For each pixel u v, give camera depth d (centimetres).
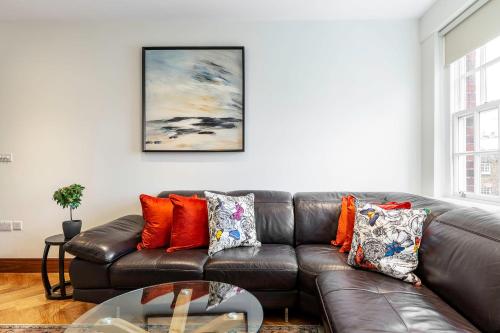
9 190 287
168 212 226
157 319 137
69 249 192
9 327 190
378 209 181
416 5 257
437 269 145
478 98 231
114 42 284
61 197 242
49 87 286
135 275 185
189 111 280
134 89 285
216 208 215
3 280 268
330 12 268
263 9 264
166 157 285
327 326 129
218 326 128
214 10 265
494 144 215
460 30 235
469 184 242
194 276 185
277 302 188
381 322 114
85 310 212
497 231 125
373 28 280
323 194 252
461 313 126
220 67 279
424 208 184
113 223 227
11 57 286
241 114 279
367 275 162
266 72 282
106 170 286
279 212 243
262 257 194
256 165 283
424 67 274
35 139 286
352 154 281
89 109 286
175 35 283
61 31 285
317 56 281
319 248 215
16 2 252
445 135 259
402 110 280
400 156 280
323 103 281
